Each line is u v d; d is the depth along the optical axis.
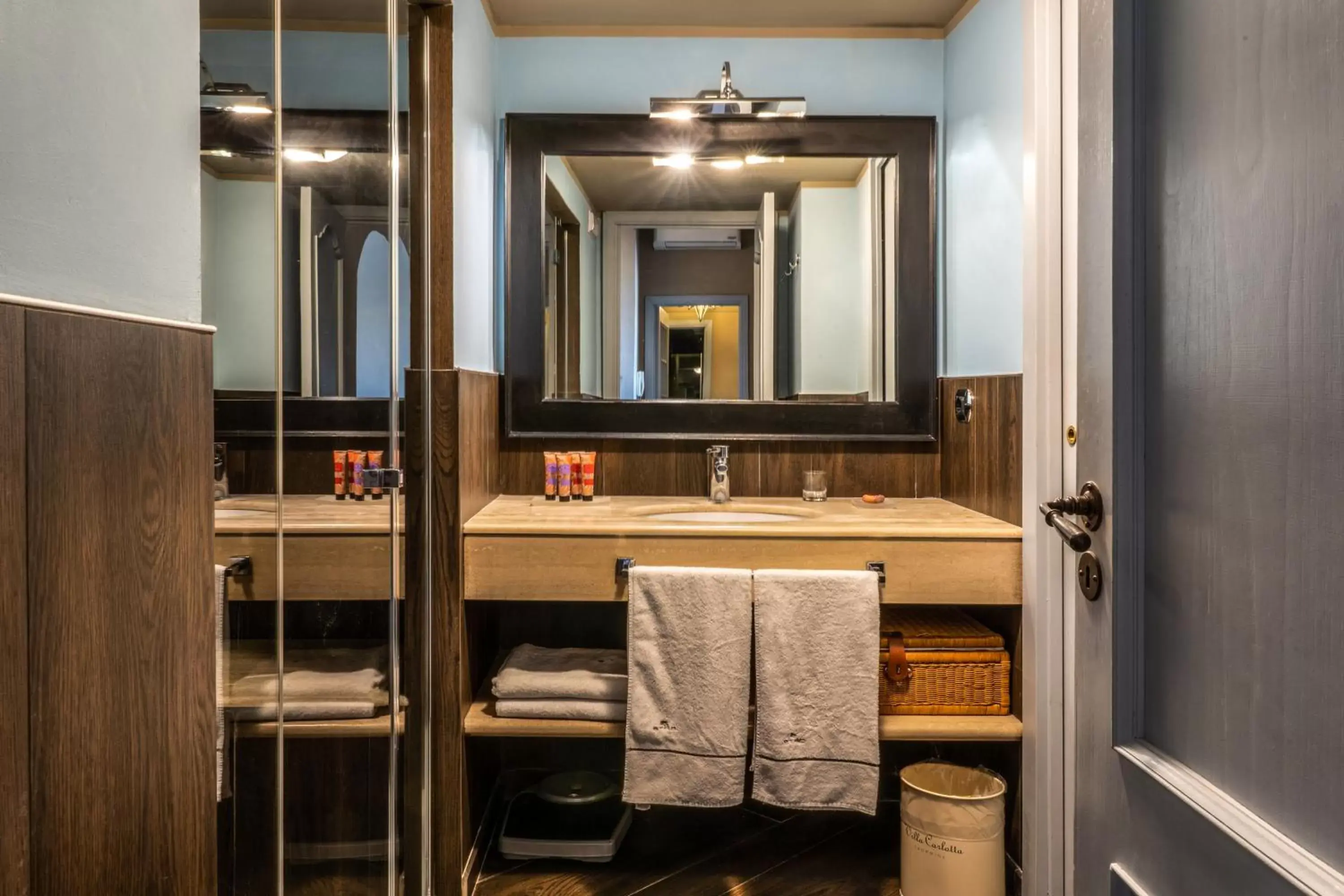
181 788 0.74
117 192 0.67
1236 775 0.70
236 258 0.88
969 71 2.26
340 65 1.25
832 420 2.45
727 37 2.47
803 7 2.35
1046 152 1.82
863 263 2.45
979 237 2.20
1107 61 0.86
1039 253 1.83
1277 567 0.65
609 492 2.47
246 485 0.90
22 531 0.55
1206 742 0.74
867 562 1.94
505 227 2.41
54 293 0.59
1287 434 0.64
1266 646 0.66
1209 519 0.74
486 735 1.95
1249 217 0.68
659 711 1.88
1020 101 1.93
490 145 2.36
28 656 0.56
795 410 2.45
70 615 0.60
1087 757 0.93
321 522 1.17
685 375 2.46
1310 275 0.61
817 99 2.48
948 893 1.83
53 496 0.58
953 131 2.38
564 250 2.43
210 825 0.80
